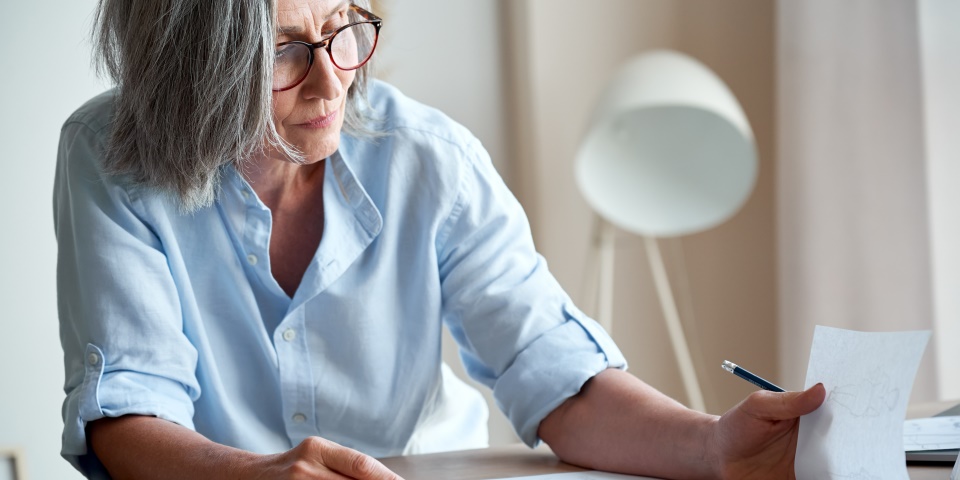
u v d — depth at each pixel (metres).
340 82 1.20
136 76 1.19
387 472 0.98
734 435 1.02
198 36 1.15
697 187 2.68
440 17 2.86
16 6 2.29
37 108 2.31
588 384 1.26
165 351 1.22
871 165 2.50
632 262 3.01
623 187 2.72
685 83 2.50
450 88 2.87
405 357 1.40
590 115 2.61
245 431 1.35
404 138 1.38
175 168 1.21
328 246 1.33
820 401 0.95
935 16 2.42
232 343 1.35
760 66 2.97
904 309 2.46
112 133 1.24
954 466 0.94
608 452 1.18
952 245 2.41
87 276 1.22
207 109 1.16
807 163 2.63
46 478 2.33
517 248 1.40
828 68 2.58
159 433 1.14
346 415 1.39
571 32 2.95
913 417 1.29
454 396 1.75
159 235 1.27
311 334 1.35
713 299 3.03
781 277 2.70
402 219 1.38
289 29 1.16
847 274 2.56
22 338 2.31
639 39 2.98
